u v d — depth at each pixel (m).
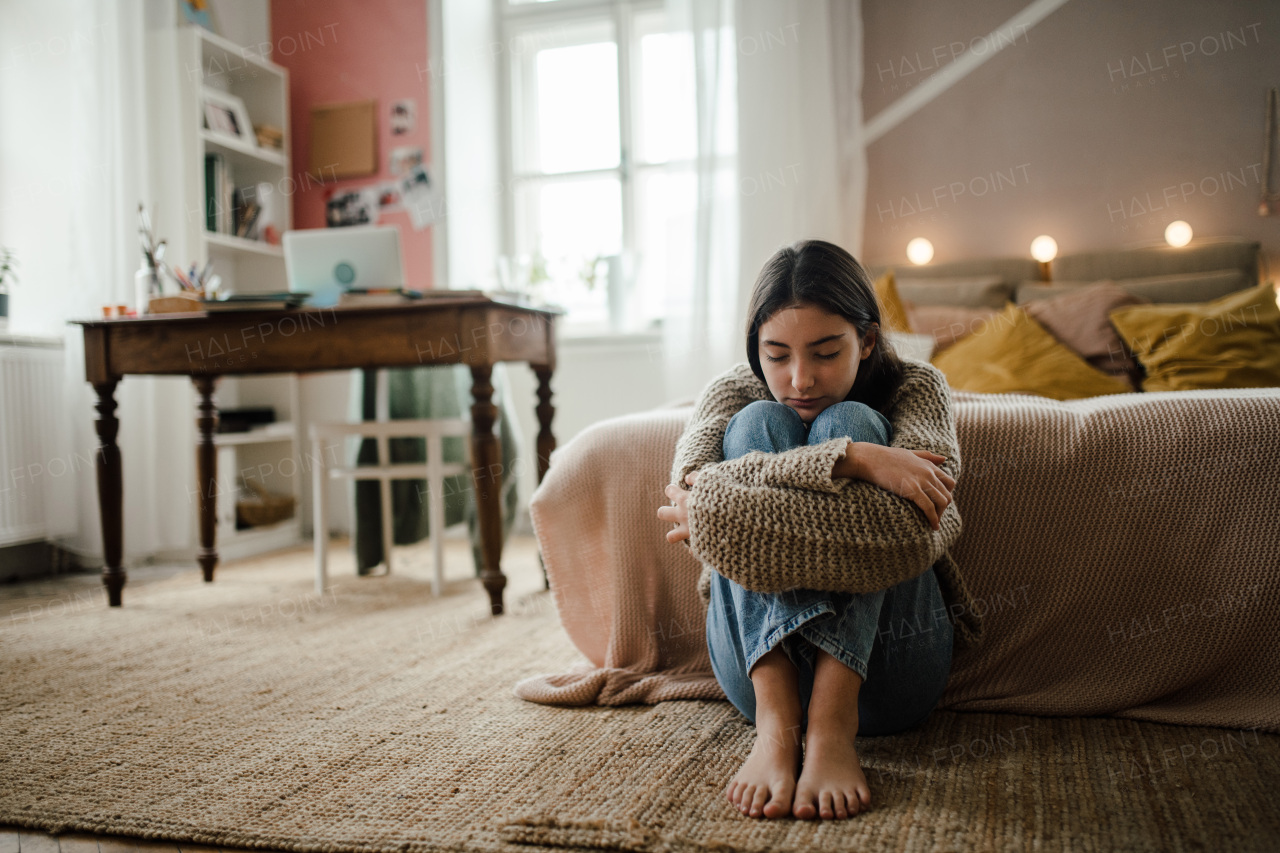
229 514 3.06
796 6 3.06
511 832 0.88
